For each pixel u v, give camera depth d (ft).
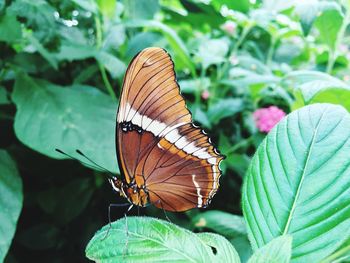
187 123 0.29
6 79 0.50
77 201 0.50
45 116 0.41
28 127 0.41
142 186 0.31
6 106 0.51
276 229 0.22
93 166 0.38
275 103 0.61
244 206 0.24
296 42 0.71
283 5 0.59
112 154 0.39
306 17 0.46
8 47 0.49
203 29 0.73
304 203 0.22
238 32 0.70
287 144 0.24
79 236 0.51
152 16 0.59
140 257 0.21
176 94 0.29
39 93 0.43
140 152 0.30
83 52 0.48
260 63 0.60
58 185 0.52
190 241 0.21
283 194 0.23
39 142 0.39
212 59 0.58
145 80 0.28
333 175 0.22
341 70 0.64
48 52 0.47
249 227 0.23
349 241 0.22
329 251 0.21
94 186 0.50
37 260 0.51
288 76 0.47
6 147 0.51
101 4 0.51
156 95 0.29
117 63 0.48
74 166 0.51
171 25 0.72
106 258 0.21
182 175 0.30
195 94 0.61
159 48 0.28
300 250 0.21
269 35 0.69
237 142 0.61
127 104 0.28
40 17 0.42
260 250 0.20
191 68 0.55
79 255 0.51
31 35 0.48
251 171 0.24
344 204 0.22
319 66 0.63
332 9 0.46
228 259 0.21
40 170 0.51
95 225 0.51
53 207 0.50
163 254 0.21
